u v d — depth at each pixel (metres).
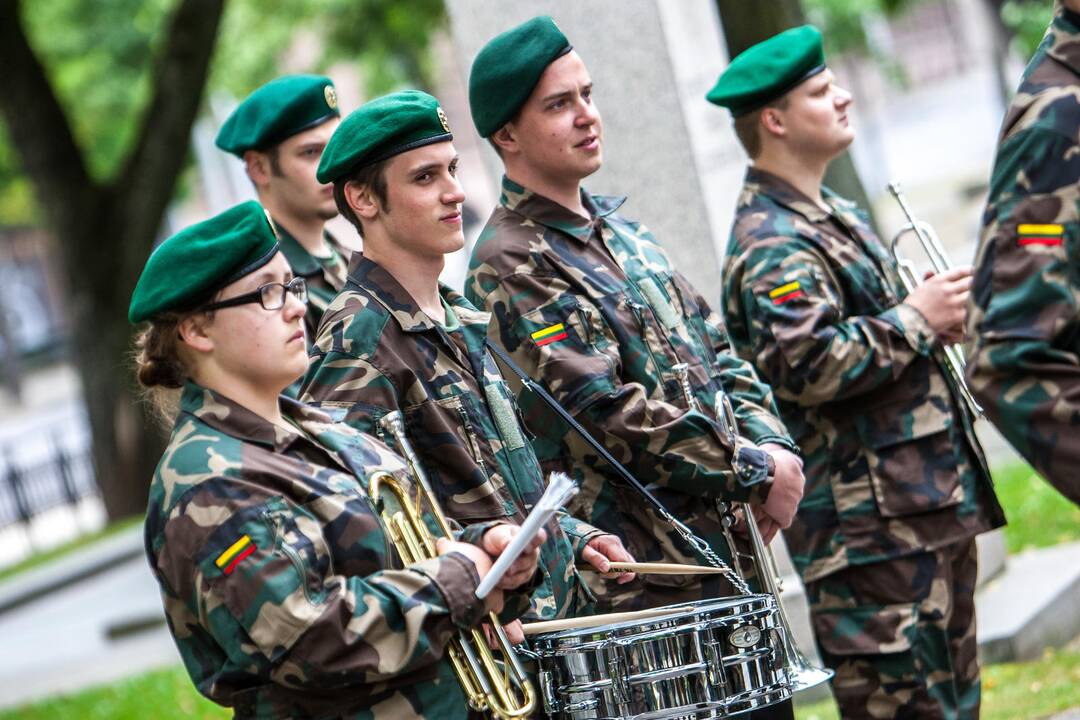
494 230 6.19
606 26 9.15
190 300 4.51
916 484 6.82
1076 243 4.42
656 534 5.93
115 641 18.00
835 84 7.26
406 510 4.69
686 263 9.15
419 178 5.37
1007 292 4.44
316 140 7.36
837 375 6.71
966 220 37.09
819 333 6.73
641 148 9.16
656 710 4.76
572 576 5.46
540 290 5.98
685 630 4.77
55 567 24.02
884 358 6.72
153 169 24.06
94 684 15.05
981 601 9.86
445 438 5.28
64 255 24.56
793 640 5.87
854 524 6.92
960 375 6.97
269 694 4.47
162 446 25.55
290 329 4.59
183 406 4.59
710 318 6.54
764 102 7.16
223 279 4.51
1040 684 8.66
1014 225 4.46
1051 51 4.59
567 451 5.99
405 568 4.52
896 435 6.86
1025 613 9.44
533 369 5.94
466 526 5.25
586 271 6.06
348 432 4.83
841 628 7.00
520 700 4.86
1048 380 4.37
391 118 5.36
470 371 5.48
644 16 9.12
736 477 5.83
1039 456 4.38
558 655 4.85
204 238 4.54
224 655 4.51
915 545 6.82
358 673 4.29
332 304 5.47
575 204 6.28
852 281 6.99
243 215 4.57
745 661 4.84
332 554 4.47
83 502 34.97
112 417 25.25
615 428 5.81
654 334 6.09
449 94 46.28
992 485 6.99
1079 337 4.48
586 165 6.14
